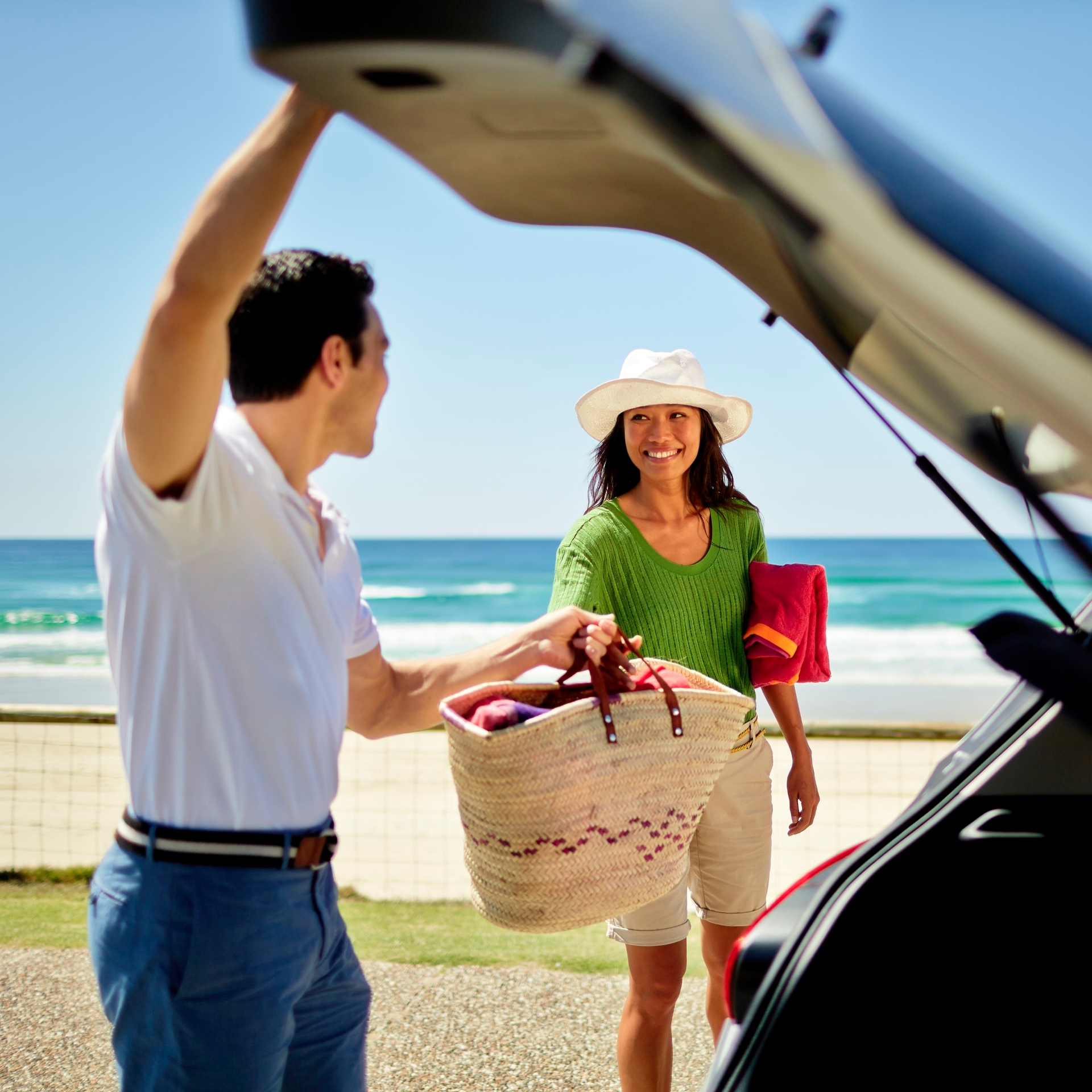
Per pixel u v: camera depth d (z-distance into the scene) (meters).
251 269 1.35
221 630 1.56
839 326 1.30
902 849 1.70
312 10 0.78
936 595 42.25
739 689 2.89
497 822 1.98
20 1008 3.67
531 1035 3.50
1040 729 1.75
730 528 2.98
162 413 1.39
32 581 50.91
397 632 36.75
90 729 12.38
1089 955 1.60
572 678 2.38
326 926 1.72
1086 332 0.84
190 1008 1.56
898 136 0.94
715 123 0.76
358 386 1.74
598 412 2.98
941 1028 1.57
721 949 2.87
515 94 0.85
